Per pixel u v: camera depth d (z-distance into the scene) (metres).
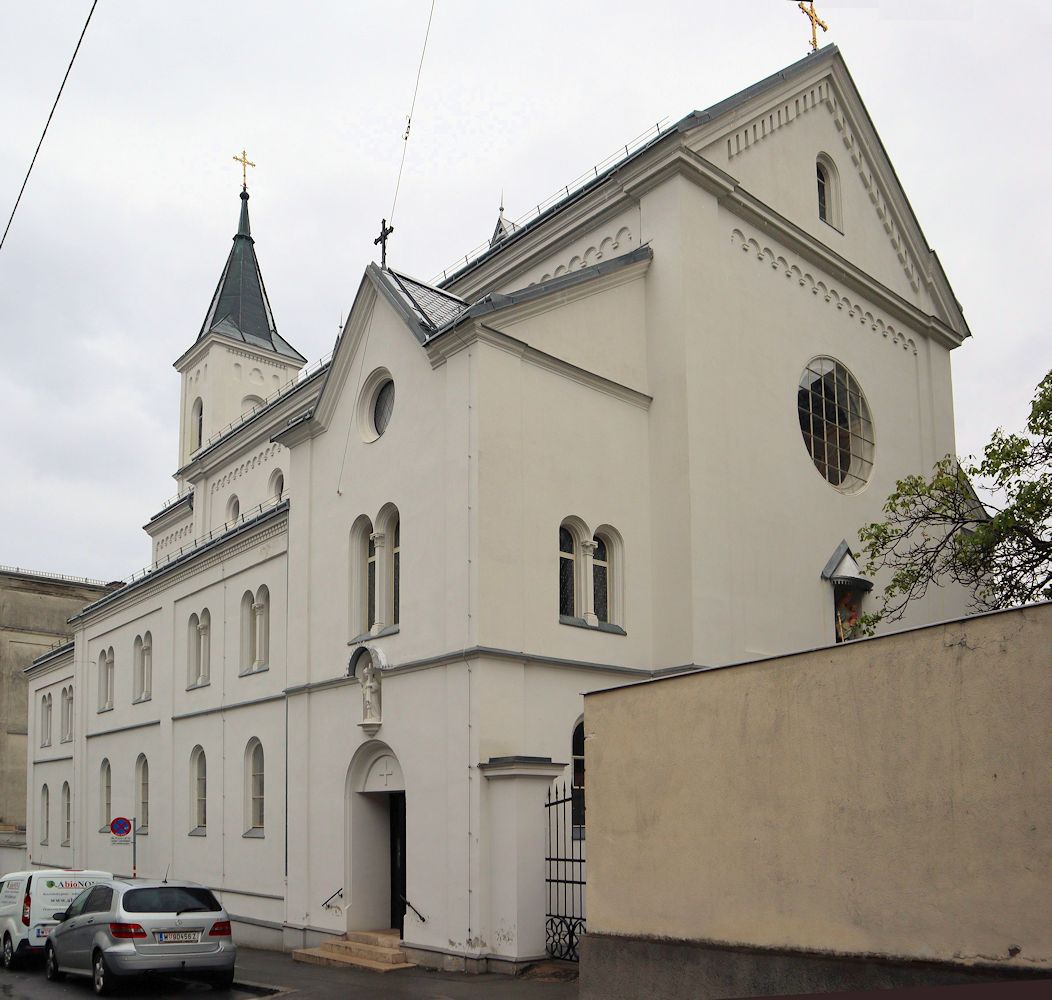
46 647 60.44
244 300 48.38
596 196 24.11
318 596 22.95
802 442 24.97
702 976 11.52
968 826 9.42
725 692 11.77
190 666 30.19
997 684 9.34
